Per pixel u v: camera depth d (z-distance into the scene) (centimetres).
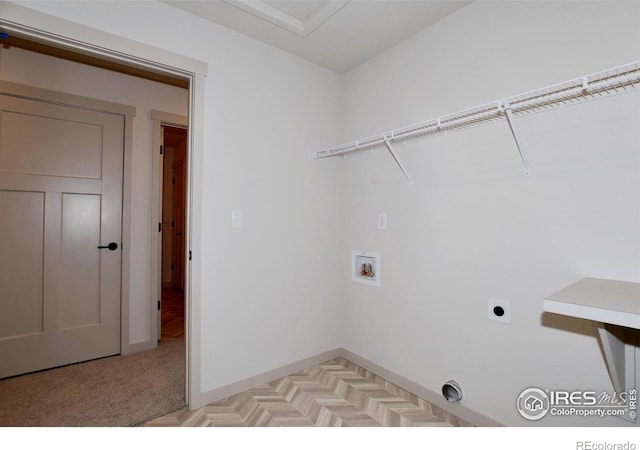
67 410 184
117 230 265
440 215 191
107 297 261
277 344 225
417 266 204
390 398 199
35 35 147
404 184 212
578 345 139
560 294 109
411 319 208
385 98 226
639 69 107
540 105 134
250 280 211
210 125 194
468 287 177
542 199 149
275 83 223
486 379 169
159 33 176
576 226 139
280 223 226
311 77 243
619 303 97
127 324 267
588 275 136
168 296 468
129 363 250
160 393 203
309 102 242
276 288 225
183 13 184
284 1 183
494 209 166
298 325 237
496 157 165
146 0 172
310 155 243
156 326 283
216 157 196
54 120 238
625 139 127
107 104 258
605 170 132
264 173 218
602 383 133
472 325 175
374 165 235
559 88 138
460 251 181
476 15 174
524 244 156
